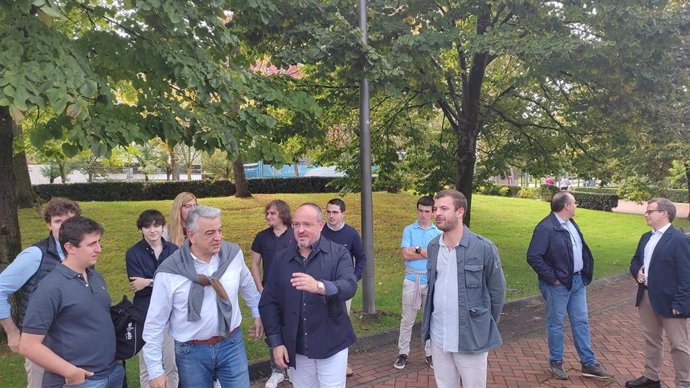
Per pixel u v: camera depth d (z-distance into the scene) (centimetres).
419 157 1028
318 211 312
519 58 743
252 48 708
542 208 2134
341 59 571
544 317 713
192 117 472
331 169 2659
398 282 859
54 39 369
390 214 1545
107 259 902
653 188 1906
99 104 396
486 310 338
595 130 955
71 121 403
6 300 284
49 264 295
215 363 308
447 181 994
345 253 319
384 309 694
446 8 783
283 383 468
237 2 564
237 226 1259
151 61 469
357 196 1831
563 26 698
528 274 976
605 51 672
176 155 3042
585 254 483
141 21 486
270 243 460
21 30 360
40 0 320
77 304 256
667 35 657
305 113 593
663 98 789
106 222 1201
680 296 411
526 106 1069
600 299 838
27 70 319
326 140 996
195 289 294
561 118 1046
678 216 2134
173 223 396
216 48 524
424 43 634
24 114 350
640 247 466
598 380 479
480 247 338
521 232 1523
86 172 3347
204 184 2033
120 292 732
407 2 714
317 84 796
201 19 453
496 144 1108
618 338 618
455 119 956
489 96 1035
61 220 299
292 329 304
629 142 923
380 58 561
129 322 288
